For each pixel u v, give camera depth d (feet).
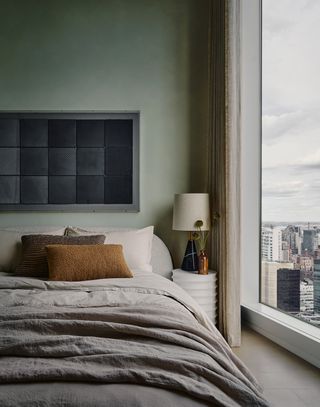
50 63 13.69
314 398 7.78
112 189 13.73
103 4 13.75
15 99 13.62
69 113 13.62
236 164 11.44
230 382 4.53
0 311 6.23
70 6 13.73
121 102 13.74
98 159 13.70
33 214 13.71
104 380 4.21
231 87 11.46
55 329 5.47
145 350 4.99
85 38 13.74
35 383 4.17
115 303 7.46
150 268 12.12
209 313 12.00
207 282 11.97
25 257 11.05
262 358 10.07
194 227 12.25
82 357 4.66
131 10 13.76
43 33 13.67
